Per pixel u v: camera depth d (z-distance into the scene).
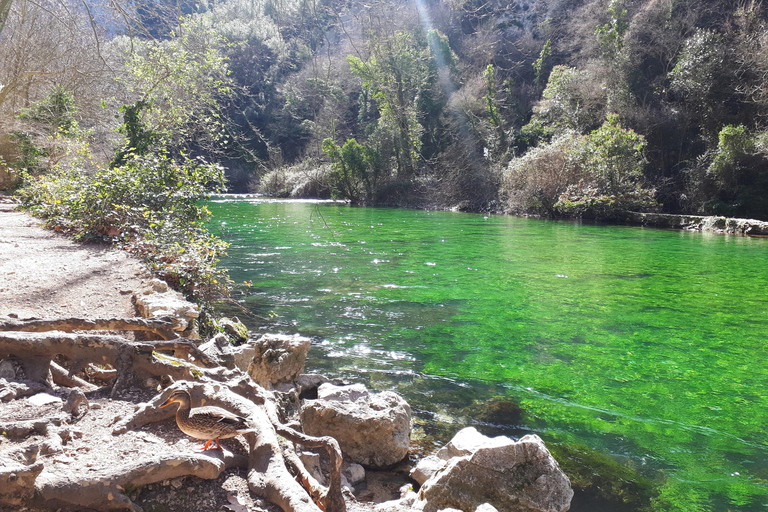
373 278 11.59
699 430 4.75
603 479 3.91
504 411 5.10
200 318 7.12
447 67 43.28
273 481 2.74
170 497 2.63
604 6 39.50
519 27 50.88
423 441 4.48
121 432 3.06
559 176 29.12
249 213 28.70
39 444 2.62
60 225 11.61
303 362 5.30
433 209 36.97
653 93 33.03
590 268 13.09
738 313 8.90
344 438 4.10
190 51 14.88
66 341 3.63
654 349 7.03
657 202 27.64
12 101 19.69
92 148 18.47
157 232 9.79
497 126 39.66
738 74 28.44
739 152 24.97
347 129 44.19
